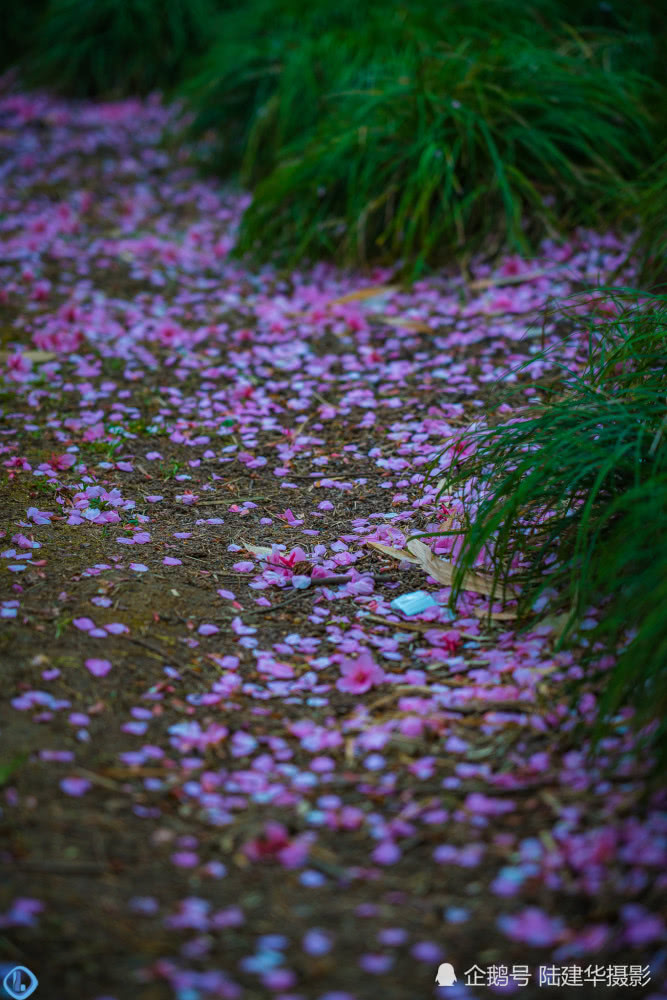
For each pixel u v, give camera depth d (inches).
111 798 112.9
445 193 252.1
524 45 280.2
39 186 354.9
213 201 335.9
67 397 217.0
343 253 272.2
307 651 139.3
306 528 169.5
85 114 434.6
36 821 108.8
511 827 109.1
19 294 268.8
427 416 205.6
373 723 125.7
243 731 124.5
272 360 233.5
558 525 144.6
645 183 250.5
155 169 371.6
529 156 267.3
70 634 138.6
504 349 230.5
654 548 123.4
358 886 103.0
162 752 120.6
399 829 108.7
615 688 113.0
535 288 249.0
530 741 121.6
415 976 93.5
